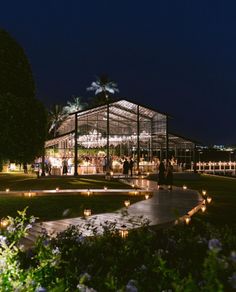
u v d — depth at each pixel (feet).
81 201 71.20
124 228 29.63
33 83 72.08
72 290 16.97
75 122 147.84
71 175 145.89
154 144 166.40
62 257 21.42
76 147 146.72
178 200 71.15
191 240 22.66
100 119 155.94
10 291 15.25
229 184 125.49
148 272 17.61
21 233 23.50
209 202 70.59
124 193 84.64
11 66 69.10
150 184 111.34
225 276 14.96
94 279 17.48
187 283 13.12
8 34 69.62
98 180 128.16
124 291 14.99
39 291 14.75
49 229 40.86
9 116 65.16
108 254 21.91
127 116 157.07
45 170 156.97
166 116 154.81
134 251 20.85
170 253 21.77
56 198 76.43
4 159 65.98
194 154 160.66
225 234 23.66
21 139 66.39
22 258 21.47
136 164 161.27
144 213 53.62
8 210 58.95
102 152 163.43
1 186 107.65
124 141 163.02
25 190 93.56
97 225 42.70
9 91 68.74
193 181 141.08
